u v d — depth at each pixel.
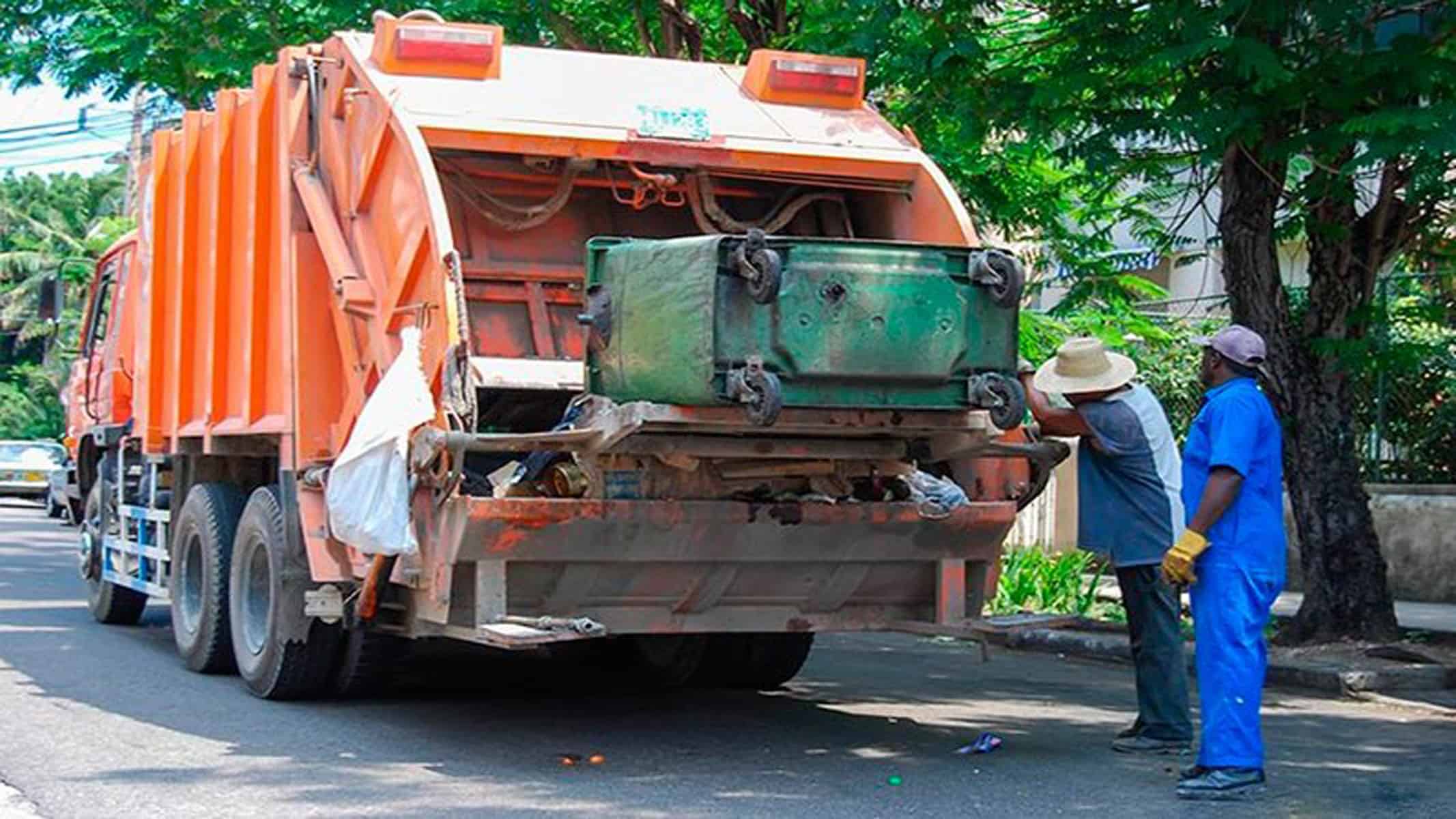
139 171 12.10
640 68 9.20
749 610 8.22
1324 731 9.01
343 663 9.20
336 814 6.57
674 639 10.07
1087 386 7.86
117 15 16.58
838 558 8.11
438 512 7.52
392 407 7.49
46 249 56.69
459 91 8.59
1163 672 7.99
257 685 9.43
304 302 8.94
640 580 7.88
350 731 8.46
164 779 7.23
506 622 7.43
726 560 7.90
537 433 7.91
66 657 11.03
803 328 6.97
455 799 6.87
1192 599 7.14
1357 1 9.62
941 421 7.47
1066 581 14.52
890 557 8.22
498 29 8.71
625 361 7.34
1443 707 9.87
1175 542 7.73
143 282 11.68
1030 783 7.30
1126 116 10.54
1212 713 7.05
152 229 11.49
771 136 8.98
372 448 7.48
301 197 9.04
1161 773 7.56
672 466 7.62
